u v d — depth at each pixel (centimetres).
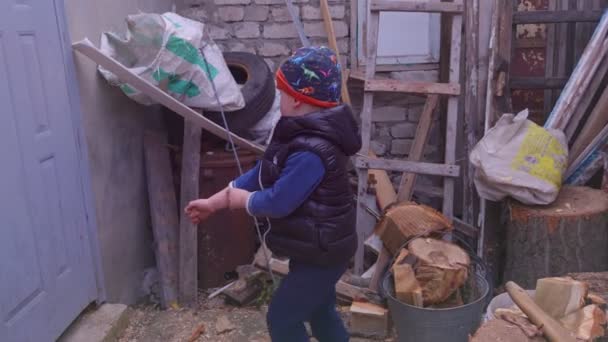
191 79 337
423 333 286
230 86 354
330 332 244
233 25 447
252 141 387
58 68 279
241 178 228
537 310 249
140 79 309
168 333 326
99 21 327
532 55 405
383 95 448
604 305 260
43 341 264
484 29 388
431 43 439
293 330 223
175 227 367
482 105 393
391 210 338
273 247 216
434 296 291
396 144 454
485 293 296
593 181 372
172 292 356
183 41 326
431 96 406
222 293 368
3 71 238
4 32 239
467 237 397
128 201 356
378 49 441
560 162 334
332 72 204
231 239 378
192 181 355
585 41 397
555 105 380
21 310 250
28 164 254
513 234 338
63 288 281
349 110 210
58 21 280
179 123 392
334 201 207
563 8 395
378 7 355
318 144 199
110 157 333
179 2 446
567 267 328
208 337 323
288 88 204
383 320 320
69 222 287
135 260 366
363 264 378
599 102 361
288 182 199
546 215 322
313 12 440
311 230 206
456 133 393
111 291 330
